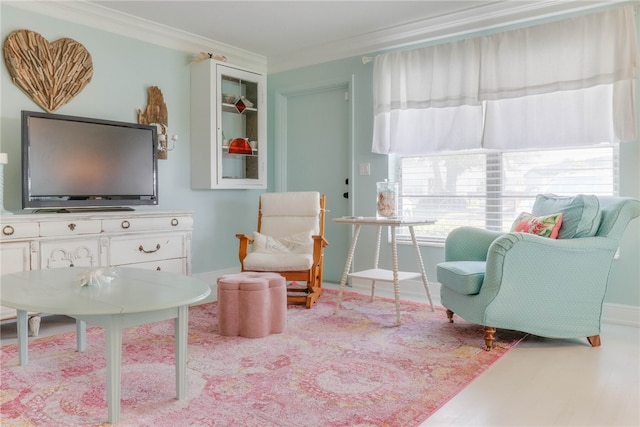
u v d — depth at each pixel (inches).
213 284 181.9
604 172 130.9
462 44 146.9
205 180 169.6
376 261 152.6
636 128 121.5
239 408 74.2
